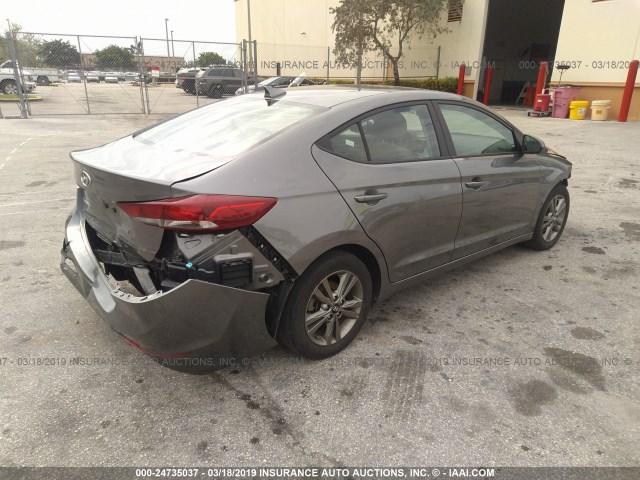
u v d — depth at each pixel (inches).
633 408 101.6
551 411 100.4
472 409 100.8
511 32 999.0
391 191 117.0
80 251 112.9
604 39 629.9
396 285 128.2
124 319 96.0
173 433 93.2
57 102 797.9
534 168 164.6
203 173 93.0
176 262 91.0
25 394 102.8
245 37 1499.8
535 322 135.5
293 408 100.4
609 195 270.5
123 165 102.0
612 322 135.8
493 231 154.8
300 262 100.4
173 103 807.1
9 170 308.3
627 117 613.9
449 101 139.8
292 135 105.0
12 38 569.6
